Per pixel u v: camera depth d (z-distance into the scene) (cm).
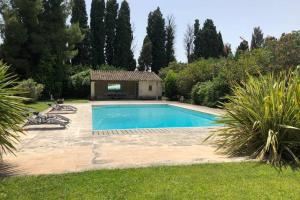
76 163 695
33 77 3416
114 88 3806
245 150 786
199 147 877
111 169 619
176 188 512
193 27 5791
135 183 535
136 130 1195
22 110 661
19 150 833
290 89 765
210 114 2066
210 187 518
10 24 3312
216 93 2412
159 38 5350
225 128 849
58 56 3606
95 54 4969
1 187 514
